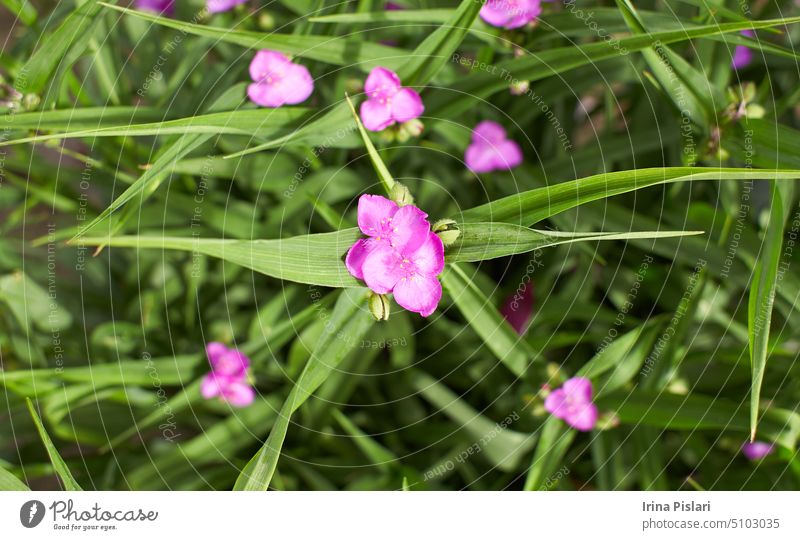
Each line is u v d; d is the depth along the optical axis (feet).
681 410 2.54
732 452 2.73
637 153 2.68
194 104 2.58
